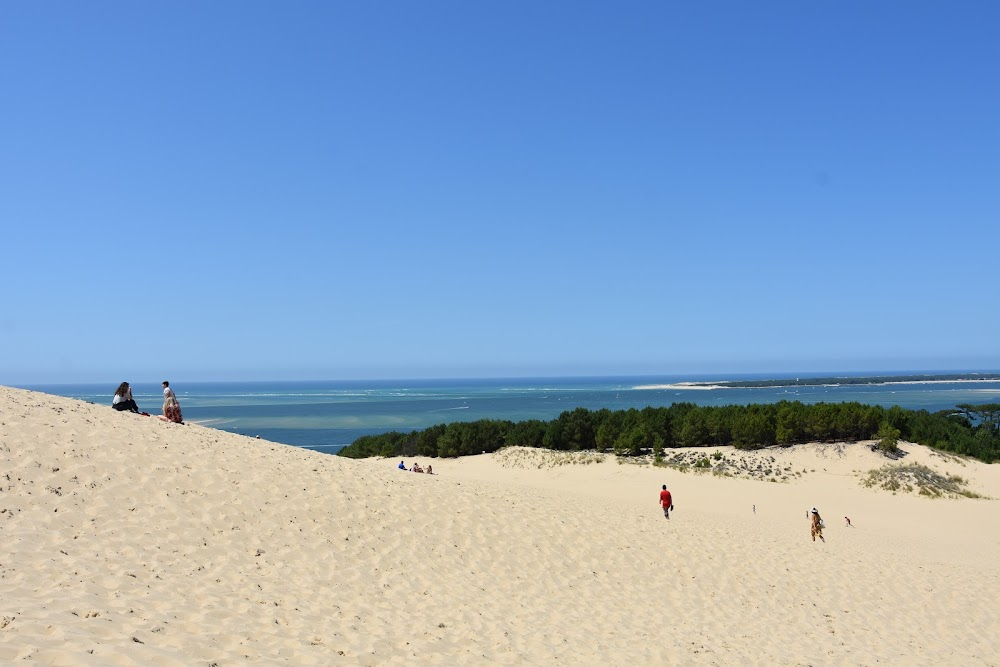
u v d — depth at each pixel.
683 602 14.65
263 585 10.74
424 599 11.94
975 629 15.61
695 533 21.08
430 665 8.84
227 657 7.46
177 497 13.29
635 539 18.62
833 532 29.70
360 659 8.48
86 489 12.38
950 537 31.62
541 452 55.09
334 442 86.62
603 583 15.07
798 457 49.81
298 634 8.88
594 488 42.31
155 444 15.71
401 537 14.83
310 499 15.27
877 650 13.11
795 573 18.33
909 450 50.56
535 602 13.05
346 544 13.65
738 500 38.81
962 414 81.06
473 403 191.88
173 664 6.79
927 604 17.27
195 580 10.18
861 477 45.59
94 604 8.16
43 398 17.42
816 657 12.13
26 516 10.76
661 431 56.31
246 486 14.82
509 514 18.30
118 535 11.13
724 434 54.53
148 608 8.55
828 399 177.88
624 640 11.53
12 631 6.63
